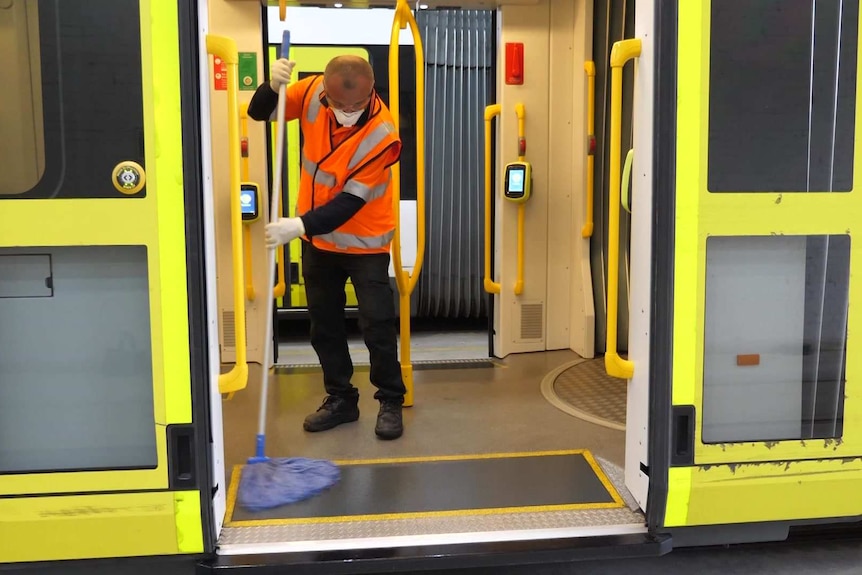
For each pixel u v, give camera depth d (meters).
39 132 2.01
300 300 5.81
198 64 2.07
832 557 2.73
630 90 4.50
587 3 4.49
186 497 2.13
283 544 2.25
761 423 2.38
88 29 2.00
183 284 2.08
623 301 4.68
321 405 3.57
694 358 2.28
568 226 4.82
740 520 2.37
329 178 3.03
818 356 2.38
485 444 3.14
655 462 2.29
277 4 4.31
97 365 2.13
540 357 4.75
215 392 2.22
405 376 3.67
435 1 4.49
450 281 6.03
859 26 2.27
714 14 2.21
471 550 2.22
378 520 2.41
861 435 2.41
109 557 2.15
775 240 2.33
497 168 4.79
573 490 2.64
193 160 2.05
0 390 2.12
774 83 2.25
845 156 2.29
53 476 2.10
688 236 2.23
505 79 4.61
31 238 2.03
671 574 2.61
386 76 5.61
